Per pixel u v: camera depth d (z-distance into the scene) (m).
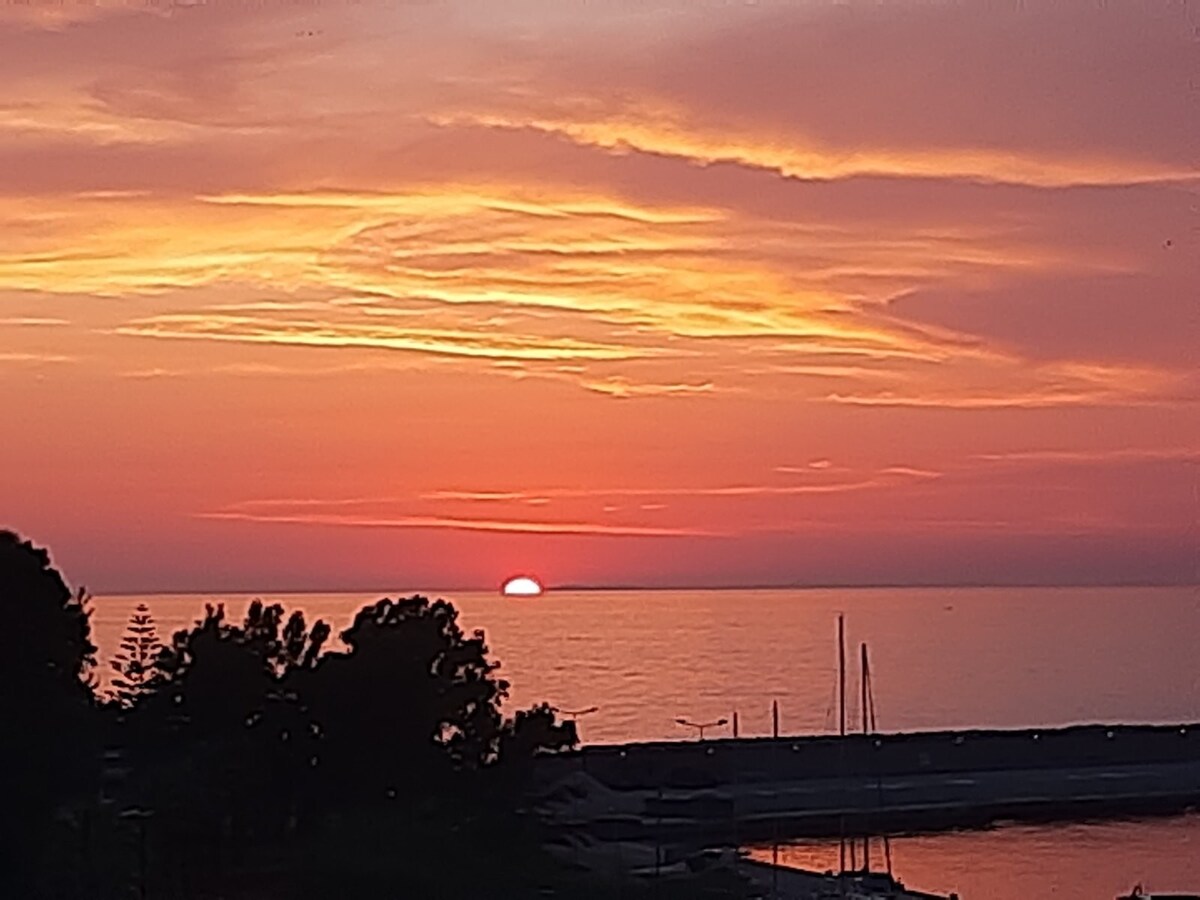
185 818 41.41
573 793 63.66
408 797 44.25
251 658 46.12
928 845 92.50
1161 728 111.94
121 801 42.09
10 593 41.00
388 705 44.78
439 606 47.88
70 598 44.38
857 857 86.31
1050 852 89.75
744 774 96.00
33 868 38.44
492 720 46.94
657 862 54.00
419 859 42.44
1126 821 101.00
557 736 48.25
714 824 72.25
